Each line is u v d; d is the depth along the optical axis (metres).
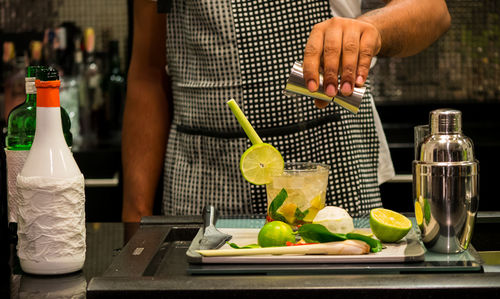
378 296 0.75
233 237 1.00
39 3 2.81
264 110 1.36
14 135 1.06
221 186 1.41
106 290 0.77
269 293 0.76
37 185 0.88
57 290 0.84
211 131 1.40
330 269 0.82
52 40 2.64
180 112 1.46
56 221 0.88
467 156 0.90
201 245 0.92
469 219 0.89
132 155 1.56
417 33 1.26
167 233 1.03
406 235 0.98
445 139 0.90
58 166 0.89
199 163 1.43
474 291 0.75
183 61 1.43
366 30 0.99
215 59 1.37
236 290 0.76
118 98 2.63
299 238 1.00
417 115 2.77
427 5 1.29
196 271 0.83
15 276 0.90
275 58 1.36
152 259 0.89
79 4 2.81
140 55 1.55
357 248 0.86
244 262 0.85
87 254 1.01
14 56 2.78
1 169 1.05
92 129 2.62
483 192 2.38
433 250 0.91
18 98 2.58
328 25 0.99
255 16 1.35
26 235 0.89
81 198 0.91
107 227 1.19
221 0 1.35
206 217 1.06
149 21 1.51
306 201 1.02
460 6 2.74
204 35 1.38
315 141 1.37
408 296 0.75
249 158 1.05
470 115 2.78
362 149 1.45
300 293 0.75
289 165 1.10
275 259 0.85
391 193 2.34
